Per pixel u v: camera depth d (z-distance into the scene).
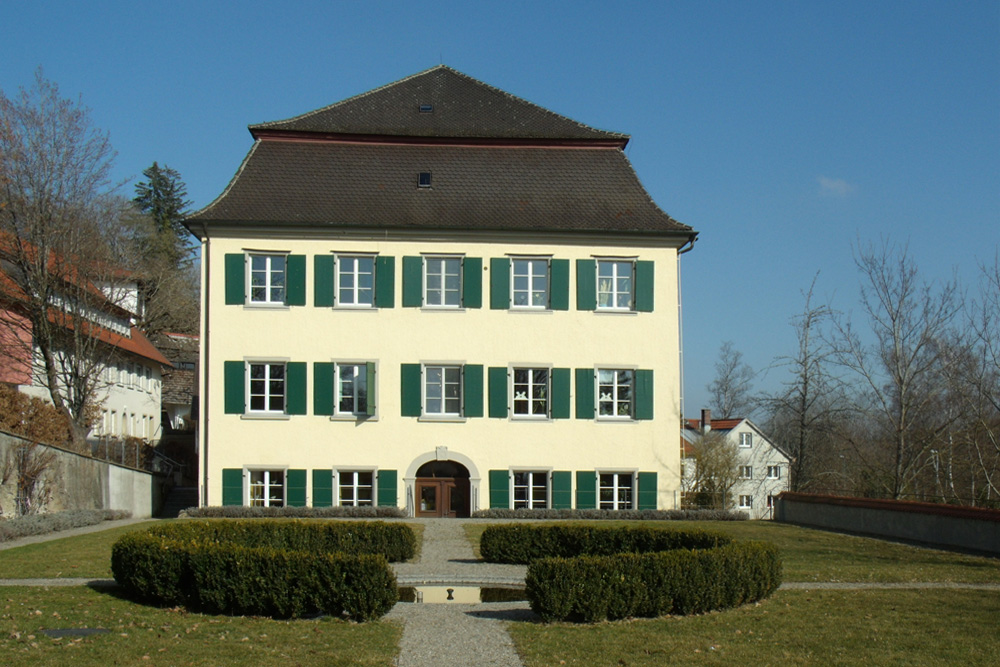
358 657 11.22
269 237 34.44
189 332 76.38
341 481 34.34
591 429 35.03
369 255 34.78
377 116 37.97
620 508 35.16
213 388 34.00
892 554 22.08
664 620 13.48
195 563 13.67
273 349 34.19
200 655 11.17
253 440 33.97
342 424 34.25
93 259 39.34
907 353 39.53
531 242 35.25
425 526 28.91
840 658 11.28
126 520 32.25
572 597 13.31
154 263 74.31
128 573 14.50
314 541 20.06
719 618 13.59
